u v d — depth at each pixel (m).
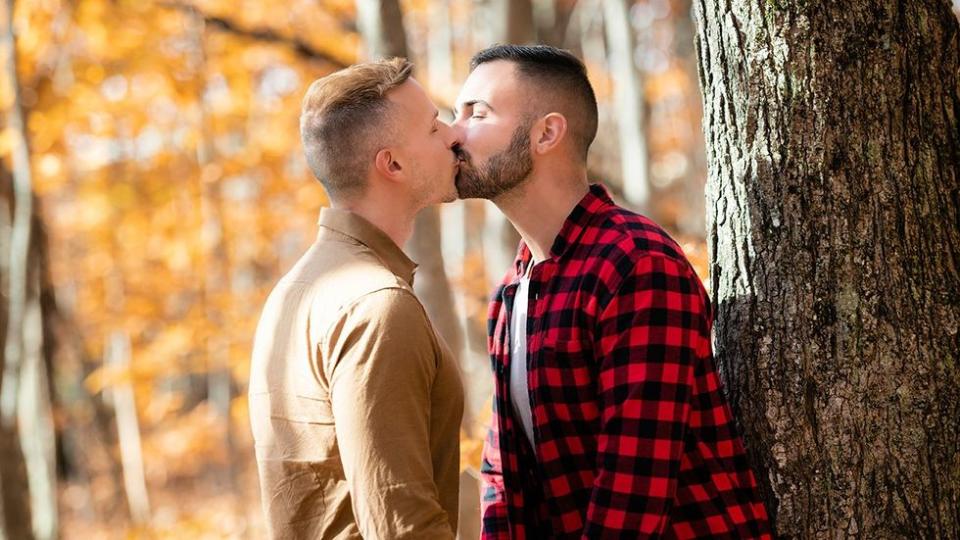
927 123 2.12
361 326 1.93
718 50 2.23
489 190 2.20
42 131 7.02
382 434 1.88
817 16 2.09
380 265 2.07
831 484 2.10
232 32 6.38
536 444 2.08
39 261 7.09
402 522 1.86
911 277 2.09
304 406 2.01
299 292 2.08
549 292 2.08
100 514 13.45
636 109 7.78
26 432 7.34
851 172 2.09
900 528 2.08
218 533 9.65
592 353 2.01
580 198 2.20
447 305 5.13
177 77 7.48
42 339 7.13
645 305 1.93
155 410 12.83
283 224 10.47
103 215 10.07
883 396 2.08
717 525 2.03
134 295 11.30
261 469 2.09
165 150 9.33
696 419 2.04
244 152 9.28
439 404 2.08
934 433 2.08
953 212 2.14
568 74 2.20
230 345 9.14
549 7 12.33
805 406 2.11
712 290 2.31
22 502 6.63
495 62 2.22
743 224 2.19
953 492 2.09
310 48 6.39
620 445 1.91
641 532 1.89
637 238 1.99
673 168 14.30
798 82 2.10
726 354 2.23
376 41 5.05
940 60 2.14
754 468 2.17
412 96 2.17
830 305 2.10
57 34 6.82
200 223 9.91
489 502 2.32
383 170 2.14
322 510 2.00
